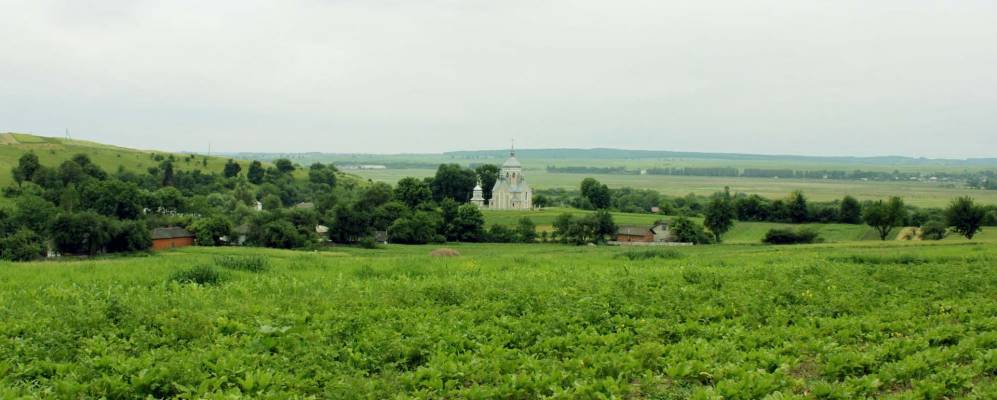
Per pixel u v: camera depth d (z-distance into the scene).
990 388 15.41
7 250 72.19
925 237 107.31
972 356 18.17
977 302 24.66
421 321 20.72
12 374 15.11
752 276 31.50
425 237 108.81
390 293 24.52
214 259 36.12
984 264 36.84
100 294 24.61
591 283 27.67
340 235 104.94
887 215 107.19
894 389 16.30
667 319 21.81
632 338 19.58
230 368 15.92
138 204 112.69
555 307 22.86
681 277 30.23
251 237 94.50
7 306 21.88
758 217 137.12
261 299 23.62
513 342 19.20
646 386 15.52
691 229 113.81
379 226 113.56
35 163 138.88
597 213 117.25
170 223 104.81
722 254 49.72
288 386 15.15
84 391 14.35
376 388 14.86
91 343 17.28
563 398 14.62
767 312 22.98
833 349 18.25
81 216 76.12
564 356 17.91
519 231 118.94
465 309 22.61
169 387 14.84
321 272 32.38
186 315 19.97
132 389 14.65
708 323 22.02
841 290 27.47
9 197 120.12
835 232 118.88
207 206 133.12
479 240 116.88
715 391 15.14
